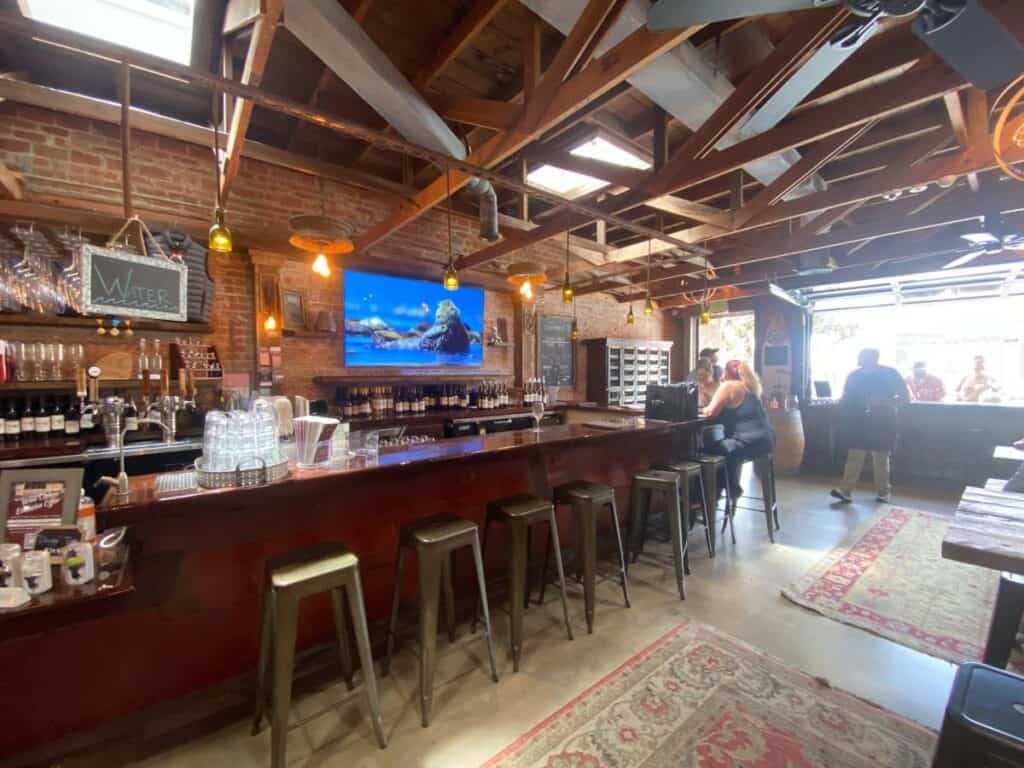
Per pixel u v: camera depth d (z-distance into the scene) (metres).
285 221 4.09
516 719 1.75
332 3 2.03
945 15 1.45
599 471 3.33
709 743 1.63
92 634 1.60
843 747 1.62
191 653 1.79
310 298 4.27
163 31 2.59
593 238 6.44
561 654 2.15
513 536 2.13
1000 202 3.47
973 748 1.02
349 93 3.25
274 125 3.75
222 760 1.58
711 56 2.74
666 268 5.54
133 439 3.08
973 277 5.76
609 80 2.01
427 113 2.73
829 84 2.68
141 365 3.21
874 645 2.22
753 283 6.48
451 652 2.18
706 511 3.32
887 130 3.38
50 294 3.00
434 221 5.12
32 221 3.01
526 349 6.09
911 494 4.97
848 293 6.87
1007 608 1.78
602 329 7.22
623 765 1.54
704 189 4.44
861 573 3.01
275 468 1.80
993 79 1.76
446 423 4.79
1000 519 1.65
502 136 2.64
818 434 6.15
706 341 12.20
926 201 3.81
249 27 2.03
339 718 1.77
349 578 1.62
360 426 4.21
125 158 1.80
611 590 2.80
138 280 1.76
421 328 5.02
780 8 1.54
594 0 1.93
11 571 1.25
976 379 6.31
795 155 3.42
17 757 1.50
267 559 1.79
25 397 2.90
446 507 2.51
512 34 2.73
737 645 2.21
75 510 1.41
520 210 4.95
